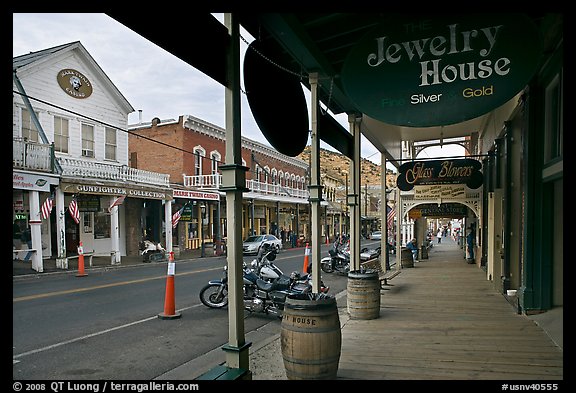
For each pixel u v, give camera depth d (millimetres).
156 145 26516
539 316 6238
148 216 23562
